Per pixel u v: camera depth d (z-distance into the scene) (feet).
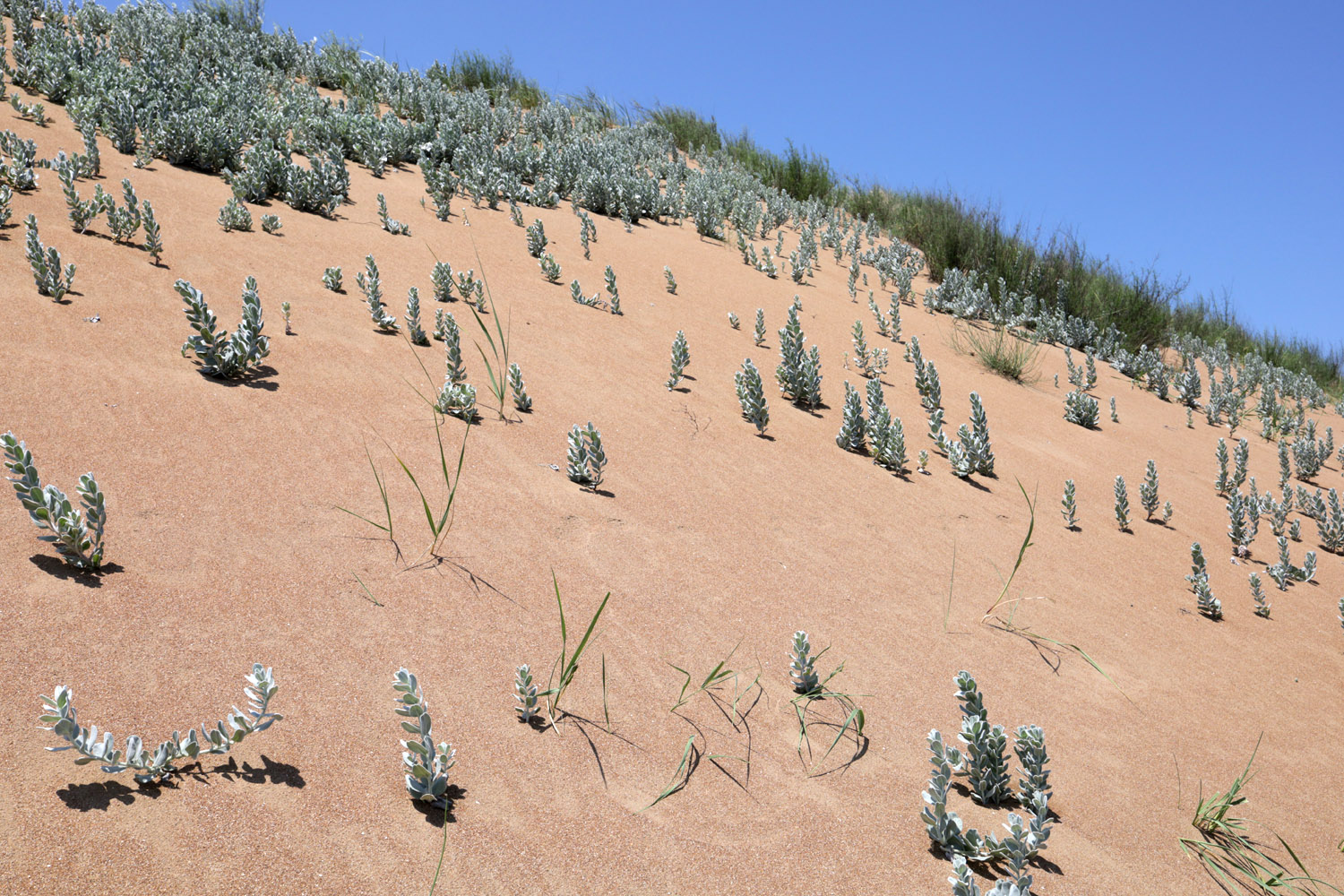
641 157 48.47
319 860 6.06
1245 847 8.63
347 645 8.39
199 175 24.99
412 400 14.52
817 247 40.14
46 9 38.34
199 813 6.18
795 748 8.56
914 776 8.54
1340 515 20.59
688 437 16.30
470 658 8.69
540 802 7.13
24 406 10.93
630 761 7.87
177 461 10.73
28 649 7.22
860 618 11.32
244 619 8.34
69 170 18.63
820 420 19.33
